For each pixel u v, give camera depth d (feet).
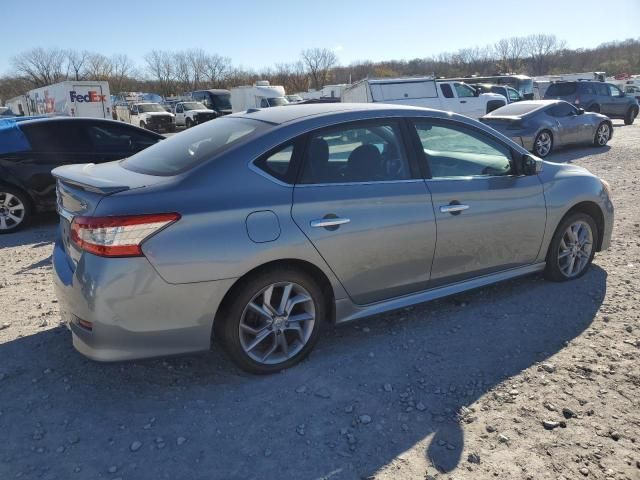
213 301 9.53
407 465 8.18
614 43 300.40
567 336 12.06
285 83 238.07
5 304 14.38
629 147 45.68
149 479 7.97
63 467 8.21
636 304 13.57
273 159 10.28
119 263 8.88
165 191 9.34
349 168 11.07
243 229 9.59
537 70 289.12
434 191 11.94
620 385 10.12
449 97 62.34
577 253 15.10
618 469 8.04
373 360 11.18
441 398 9.85
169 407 9.68
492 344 11.78
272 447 8.61
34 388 10.32
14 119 25.58
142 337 9.27
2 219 22.94
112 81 263.90
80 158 23.90
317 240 10.32
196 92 116.37
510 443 8.62
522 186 13.46
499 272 13.60
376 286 11.49
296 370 10.82
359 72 272.51
